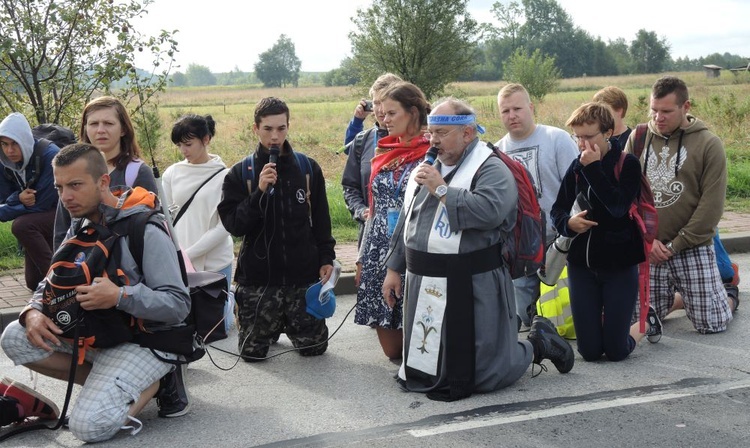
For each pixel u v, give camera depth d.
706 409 5.16
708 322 6.75
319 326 6.30
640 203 5.85
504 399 5.34
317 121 35.44
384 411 5.19
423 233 5.34
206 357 6.41
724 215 11.40
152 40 10.88
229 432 4.88
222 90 116.56
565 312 6.69
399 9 30.23
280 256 6.10
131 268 4.66
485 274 5.29
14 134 6.85
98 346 4.65
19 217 7.06
